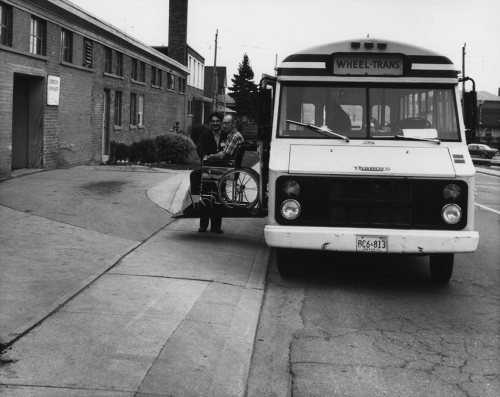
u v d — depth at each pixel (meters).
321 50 8.39
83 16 20.14
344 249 7.71
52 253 8.57
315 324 6.64
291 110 8.38
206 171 10.39
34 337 5.55
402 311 7.20
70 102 19.97
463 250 7.64
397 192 7.75
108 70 25.84
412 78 8.33
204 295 7.27
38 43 17.53
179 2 49.38
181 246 9.84
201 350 5.54
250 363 5.46
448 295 7.97
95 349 5.35
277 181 7.86
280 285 8.29
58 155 19.09
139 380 4.79
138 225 11.15
